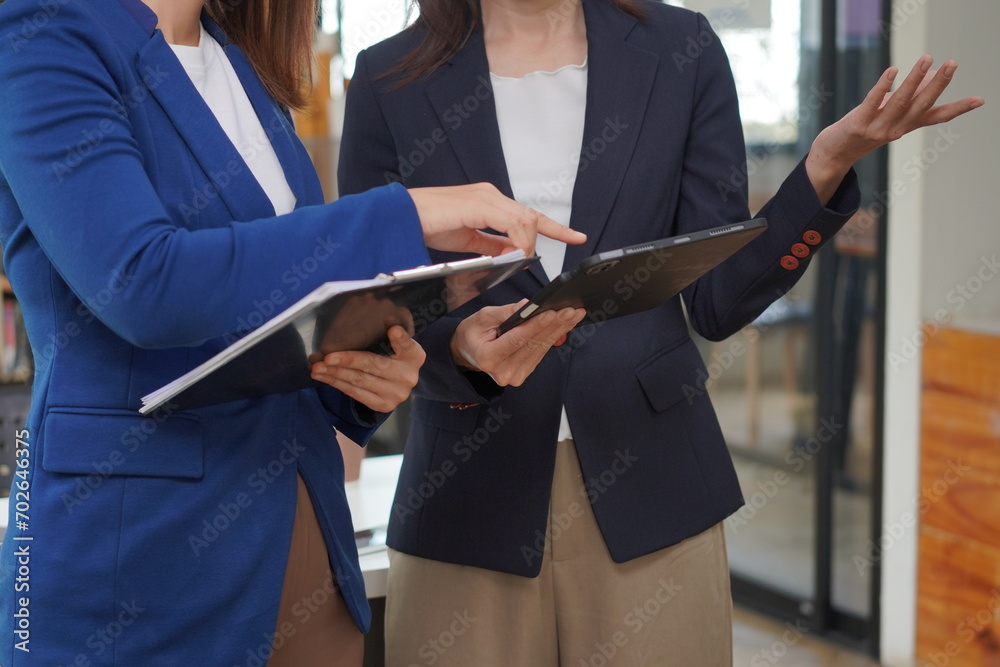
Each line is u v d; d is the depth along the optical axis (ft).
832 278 10.78
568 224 4.40
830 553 11.18
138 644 3.10
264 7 3.97
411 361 3.46
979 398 8.84
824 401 10.99
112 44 3.10
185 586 3.14
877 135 3.79
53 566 3.06
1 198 3.16
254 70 3.90
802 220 4.11
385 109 4.53
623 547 4.25
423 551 4.42
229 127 3.61
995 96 9.26
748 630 11.55
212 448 3.22
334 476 3.68
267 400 3.42
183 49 3.51
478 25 4.56
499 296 4.33
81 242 2.83
